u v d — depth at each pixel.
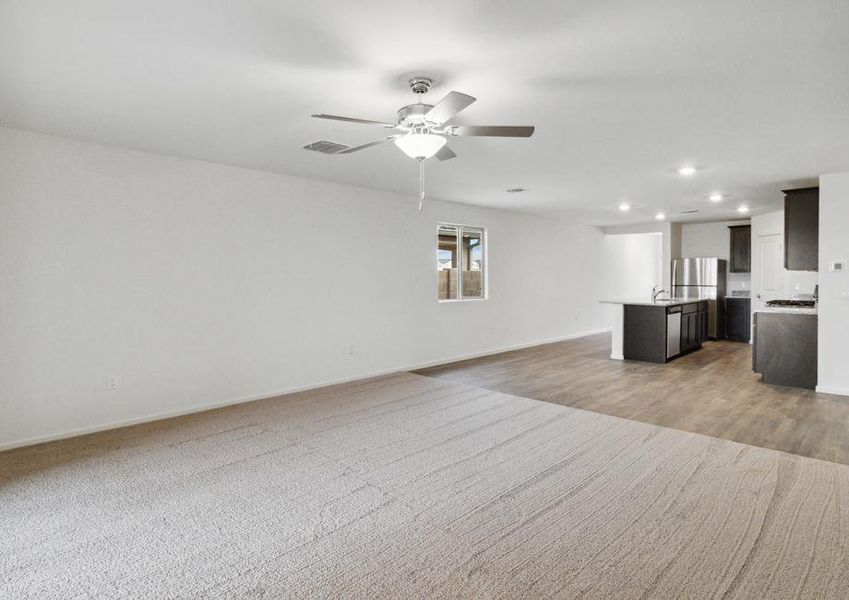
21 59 2.42
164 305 4.38
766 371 5.62
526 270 8.54
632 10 1.96
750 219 8.99
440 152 3.23
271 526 2.52
